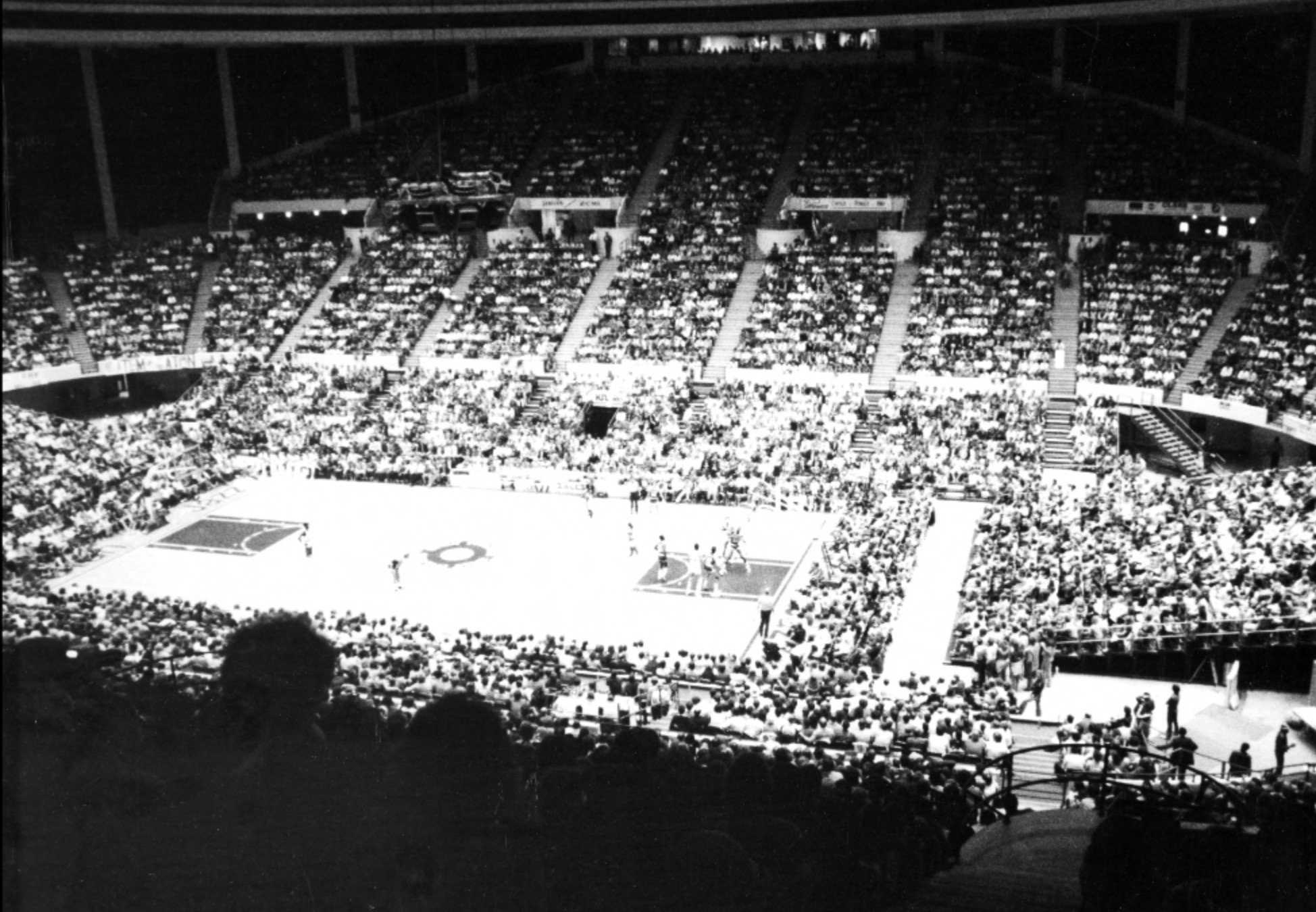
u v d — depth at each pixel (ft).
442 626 120.78
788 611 120.67
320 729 17.63
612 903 20.49
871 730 77.20
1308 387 158.40
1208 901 24.13
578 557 143.64
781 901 23.73
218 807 15.66
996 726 81.20
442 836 17.19
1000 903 27.25
